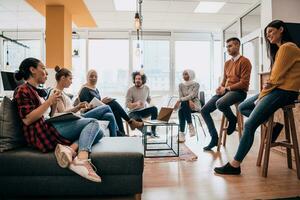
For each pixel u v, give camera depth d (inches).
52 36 192.1
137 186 72.2
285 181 87.5
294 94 88.5
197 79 298.4
